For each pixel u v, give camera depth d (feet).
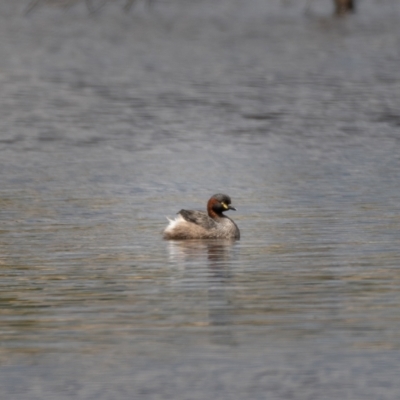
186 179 76.23
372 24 211.00
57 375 35.40
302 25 212.02
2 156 87.40
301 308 42.06
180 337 38.73
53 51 179.01
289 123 103.81
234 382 34.55
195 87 132.46
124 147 91.56
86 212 64.23
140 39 194.90
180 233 55.98
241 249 53.21
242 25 215.10
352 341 37.88
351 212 62.69
